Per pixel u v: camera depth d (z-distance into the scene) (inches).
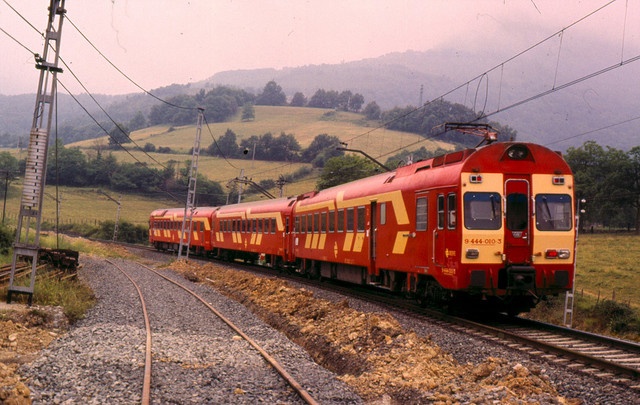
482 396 259.1
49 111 531.5
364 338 403.5
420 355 345.1
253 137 6023.6
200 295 763.4
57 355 356.2
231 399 272.4
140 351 376.8
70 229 3868.1
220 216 1649.9
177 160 5920.3
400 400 279.1
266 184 4301.2
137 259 1803.6
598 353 375.9
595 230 3700.8
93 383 294.0
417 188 561.0
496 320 539.2
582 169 3878.0
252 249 1331.2
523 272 475.2
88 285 789.9
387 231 639.8
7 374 290.2
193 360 360.2
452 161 515.2
